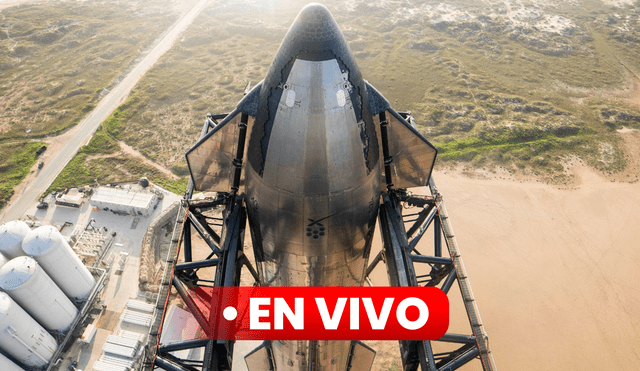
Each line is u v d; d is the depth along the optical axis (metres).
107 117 72.25
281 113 16.61
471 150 64.25
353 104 16.80
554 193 57.16
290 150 16.58
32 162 63.00
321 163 16.52
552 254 48.47
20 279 33.41
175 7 117.38
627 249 49.06
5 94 79.44
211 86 80.62
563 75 83.88
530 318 41.78
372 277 45.31
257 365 28.84
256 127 17.91
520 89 78.94
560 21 104.81
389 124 21.03
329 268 19.72
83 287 40.03
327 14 16.34
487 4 114.00
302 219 17.70
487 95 76.00
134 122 71.56
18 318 32.88
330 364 25.34
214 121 29.30
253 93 18.89
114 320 40.12
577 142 66.00
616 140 66.75
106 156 63.97
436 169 61.22
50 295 35.59
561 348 39.28
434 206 25.59
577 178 59.69
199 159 21.62
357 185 17.67
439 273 25.70
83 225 50.44
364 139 17.44
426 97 75.94
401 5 111.44
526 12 109.56
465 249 48.97
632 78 83.56
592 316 42.00
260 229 19.47
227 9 112.06
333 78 16.16
